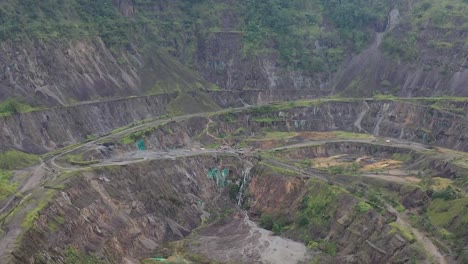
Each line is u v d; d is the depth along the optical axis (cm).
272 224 13112
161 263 11081
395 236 10775
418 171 14812
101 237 11169
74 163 13925
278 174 14425
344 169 15125
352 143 17575
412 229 11175
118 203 12444
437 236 10831
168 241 12606
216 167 15838
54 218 10562
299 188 13838
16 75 17025
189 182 14912
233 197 15088
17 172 13362
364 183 13800
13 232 9594
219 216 14100
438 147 17000
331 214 12381
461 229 10750
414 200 12462
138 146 16438
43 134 15800
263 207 14038
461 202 11350
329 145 17462
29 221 9938
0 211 10869
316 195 13200
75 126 16812
